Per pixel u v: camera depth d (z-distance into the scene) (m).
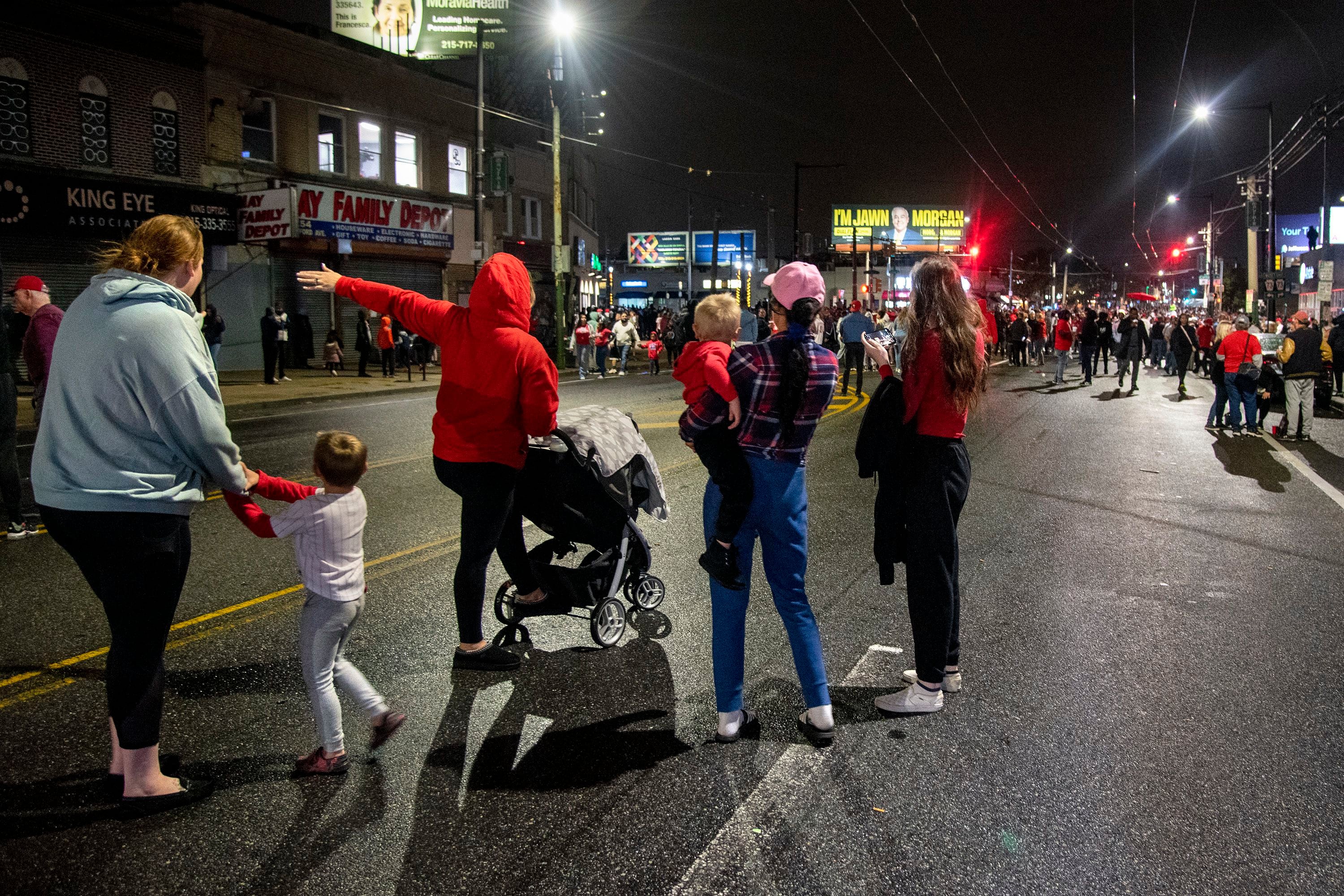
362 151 27.94
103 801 3.14
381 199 26.06
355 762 3.45
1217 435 12.84
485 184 32.72
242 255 24.19
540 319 36.84
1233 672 4.39
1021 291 113.56
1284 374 12.47
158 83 21.92
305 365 25.69
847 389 19.86
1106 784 3.33
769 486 3.53
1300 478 9.59
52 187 19.47
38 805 3.11
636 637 4.85
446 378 4.05
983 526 7.34
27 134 19.42
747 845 2.93
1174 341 21.23
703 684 4.23
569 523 4.58
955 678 4.14
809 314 3.52
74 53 20.12
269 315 20.73
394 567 6.01
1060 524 7.42
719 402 3.40
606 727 3.77
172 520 2.96
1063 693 4.15
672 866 2.82
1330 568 6.20
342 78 26.97
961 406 3.78
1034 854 2.90
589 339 24.88
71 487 2.83
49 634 4.71
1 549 6.27
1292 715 3.92
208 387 2.95
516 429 4.13
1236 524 7.48
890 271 63.53
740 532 3.61
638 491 4.89
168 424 2.90
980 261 71.12
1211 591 5.67
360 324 23.67
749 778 3.36
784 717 3.89
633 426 4.88
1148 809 3.16
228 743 3.57
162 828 2.98
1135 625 5.05
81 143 20.42
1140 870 2.81
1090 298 108.12
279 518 3.23
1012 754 3.56
